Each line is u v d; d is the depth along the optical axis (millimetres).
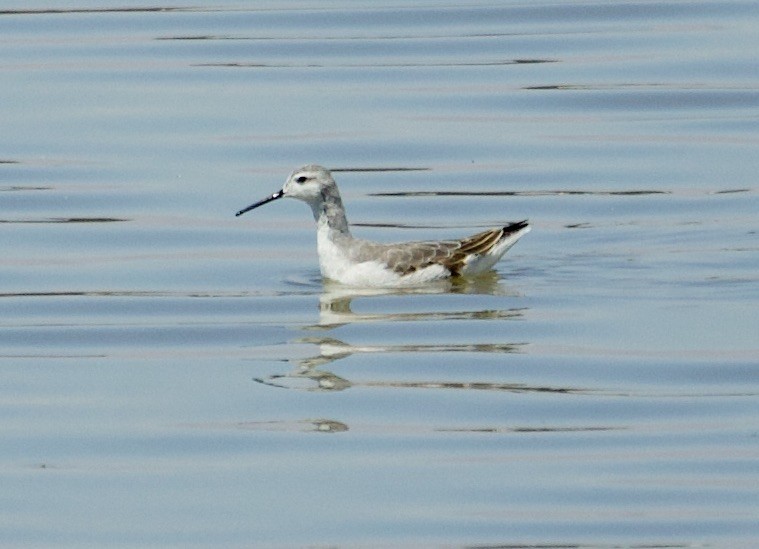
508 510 13828
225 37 29656
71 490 14367
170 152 24812
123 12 31109
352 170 24188
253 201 23141
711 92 26719
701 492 14078
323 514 13812
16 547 13289
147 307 19297
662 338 17609
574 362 17047
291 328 18406
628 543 13211
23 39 29547
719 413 15734
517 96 26828
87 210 22812
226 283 20141
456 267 19594
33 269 20719
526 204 22797
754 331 17688
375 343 17812
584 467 14625
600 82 27281
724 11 30359
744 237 21062
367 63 28344
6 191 23438
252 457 14977
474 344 17656
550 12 30641
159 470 14758
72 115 26203
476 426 15578
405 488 14273
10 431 15648
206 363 17406
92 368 17391
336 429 15547
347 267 19719
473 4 31297
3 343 18219
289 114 26188
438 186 23578
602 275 19828
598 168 24062
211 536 13445
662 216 22062
